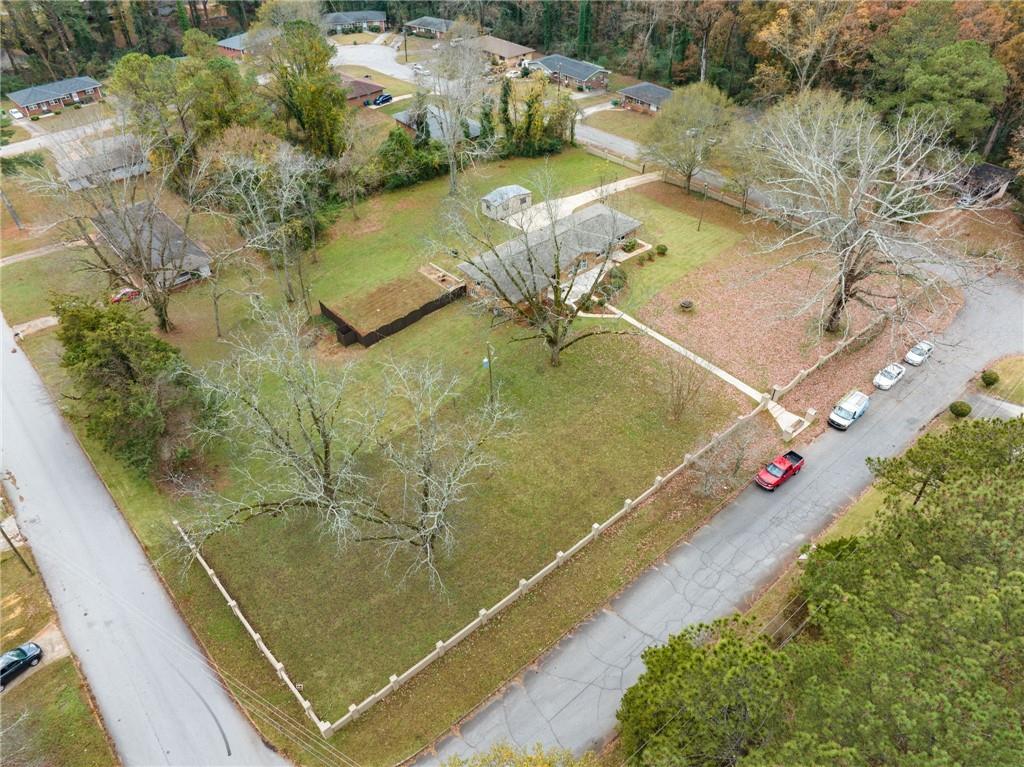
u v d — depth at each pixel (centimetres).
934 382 4300
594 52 11019
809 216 4797
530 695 2727
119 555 3378
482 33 11894
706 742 1908
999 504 2148
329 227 6194
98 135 5297
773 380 4331
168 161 6141
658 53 10125
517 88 9675
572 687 2750
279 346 4438
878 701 1712
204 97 6088
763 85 7800
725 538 3347
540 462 3784
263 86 6812
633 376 4384
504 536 3384
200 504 3600
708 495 3566
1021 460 2447
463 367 4509
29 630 3039
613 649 2881
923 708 1644
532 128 7588
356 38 12875
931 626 1881
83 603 3153
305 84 6078
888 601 2028
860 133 4691
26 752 2586
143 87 6116
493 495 3597
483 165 7588
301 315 4928
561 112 7762
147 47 10750
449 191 6894
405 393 3938
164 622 3064
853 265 4300
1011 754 1510
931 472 2673
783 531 3372
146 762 2573
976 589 1884
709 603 3050
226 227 6181
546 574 3184
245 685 2809
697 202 6662
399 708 2695
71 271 4791
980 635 1786
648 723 2173
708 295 5200
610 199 6325
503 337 4781
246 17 11975
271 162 5303
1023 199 5800
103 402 3519
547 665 2833
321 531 3416
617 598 3089
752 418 4012
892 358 4522
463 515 3484
